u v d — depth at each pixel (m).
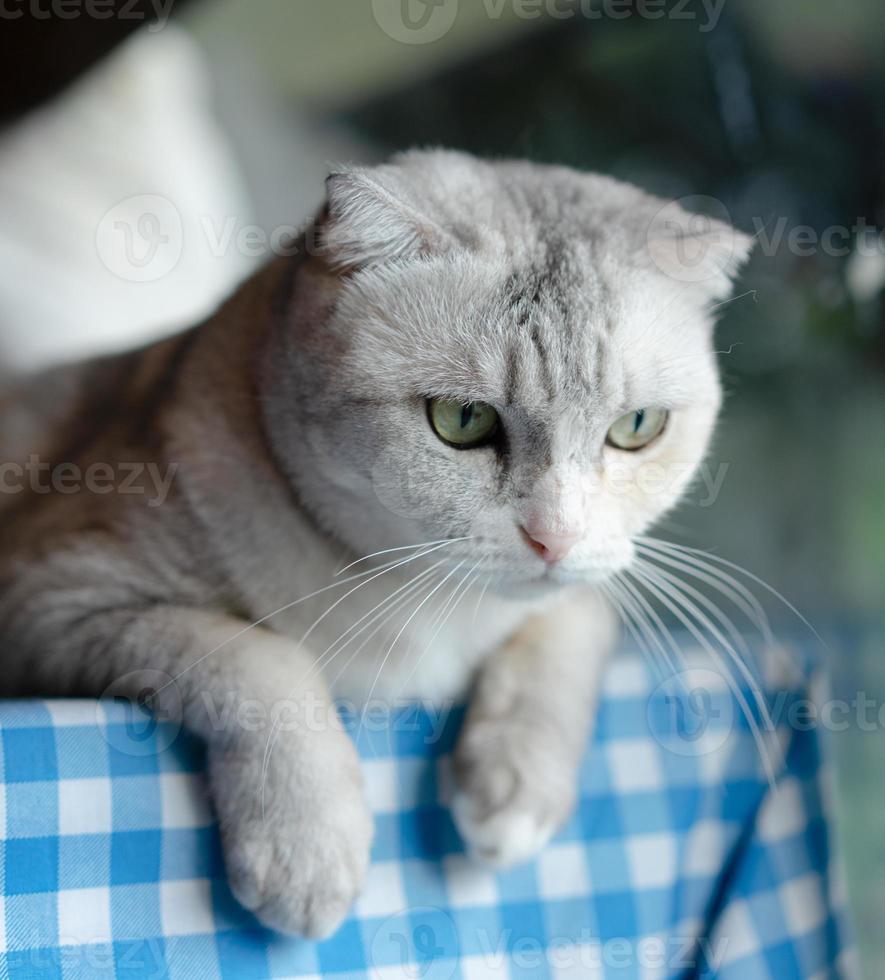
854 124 1.79
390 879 0.96
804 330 1.72
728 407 1.85
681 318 1.04
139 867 0.85
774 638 1.26
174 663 0.95
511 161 1.25
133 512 1.08
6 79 1.70
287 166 2.80
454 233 0.99
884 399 1.81
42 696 1.07
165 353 1.30
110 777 0.84
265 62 2.80
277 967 0.88
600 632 1.23
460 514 0.98
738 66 1.88
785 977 1.07
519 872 1.01
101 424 1.29
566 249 1.00
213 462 1.06
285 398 1.03
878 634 1.82
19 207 1.91
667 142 1.97
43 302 1.85
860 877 1.69
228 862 0.87
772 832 1.10
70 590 1.05
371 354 0.98
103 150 2.04
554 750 1.04
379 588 1.06
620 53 2.04
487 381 0.95
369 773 0.98
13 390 1.42
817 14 1.81
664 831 1.07
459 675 1.15
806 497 1.90
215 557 1.05
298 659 0.99
